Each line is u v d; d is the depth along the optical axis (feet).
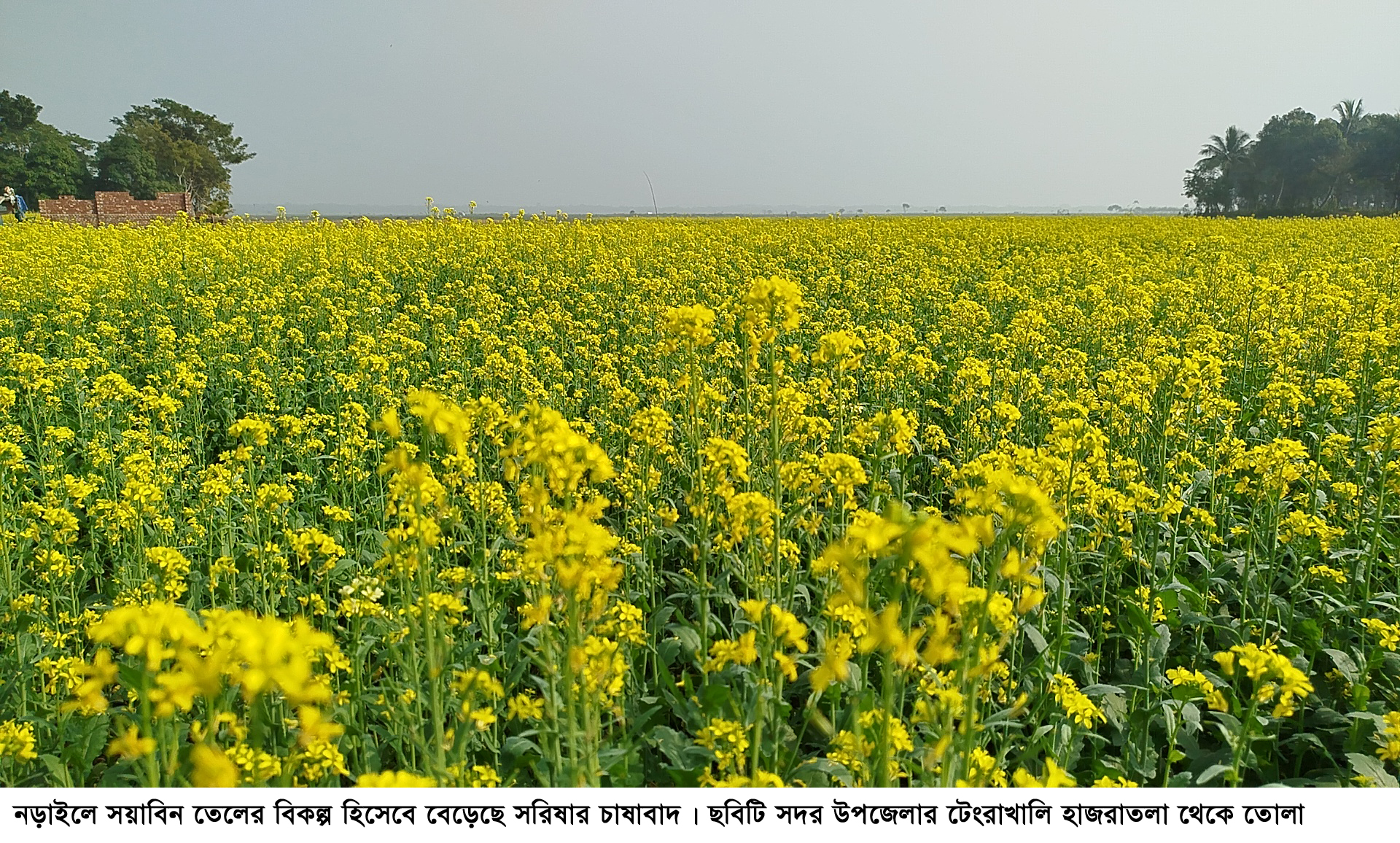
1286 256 72.18
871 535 8.52
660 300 46.50
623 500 21.49
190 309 45.14
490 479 22.90
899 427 17.39
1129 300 44.32
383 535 19.24
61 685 14.16
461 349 38.29
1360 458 23.04
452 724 12.88
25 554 17.52
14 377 31.68
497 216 103.45
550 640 10.56
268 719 12.04
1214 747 14.64
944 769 10.06
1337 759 14.30
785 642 10.85
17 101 245.86
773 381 16.61
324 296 49.55
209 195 291.79
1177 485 20.79
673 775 11.55
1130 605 14.88
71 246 64.80
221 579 16.72
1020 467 16.43
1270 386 25.02
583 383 33.30
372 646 14.96
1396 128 284.82
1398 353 30.55
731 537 14.85
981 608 9.68
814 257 70.28
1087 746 14.48
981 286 53.88
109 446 24.81
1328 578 17.33
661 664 13.84
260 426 19.11
